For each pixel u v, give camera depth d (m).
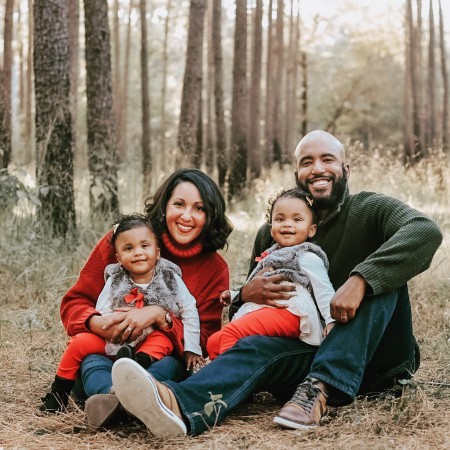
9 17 11.86
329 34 26.98
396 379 3.47
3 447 2.94
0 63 21.75
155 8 23.62
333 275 3.57
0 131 8.38
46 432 3.16
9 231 6.64
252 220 9.38
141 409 2.91
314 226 3.57
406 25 19.66
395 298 3.29
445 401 3.53
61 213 6.97
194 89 11.55
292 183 11.38
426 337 5.00
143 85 13.66
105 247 3.62
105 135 7.84
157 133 29.75
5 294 5.78
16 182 6.40
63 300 3.57
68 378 3.37
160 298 3.42
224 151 13.18
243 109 12.33
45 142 6.90
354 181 11.78
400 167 12.59
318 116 33.03
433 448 2.92
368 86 32.78
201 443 2.93
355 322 3.16
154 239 3.46
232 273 6.32
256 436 3.03
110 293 3.46
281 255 3.43
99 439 3.03
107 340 3.36
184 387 3.04
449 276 6.30
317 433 3.03
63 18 6.98
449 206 10.20
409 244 3.19
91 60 7.81
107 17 7.92
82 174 8.24
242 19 12.25
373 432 3.07
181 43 29.48
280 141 19.30
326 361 3.12
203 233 3.61
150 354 3.29
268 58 18.94
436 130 18.98
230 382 3.11
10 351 4.58
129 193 8.47
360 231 3.54
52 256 6.36
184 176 3.62
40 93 6.98
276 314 3.33
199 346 3.46
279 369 3.28
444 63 18.31
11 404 3.54
